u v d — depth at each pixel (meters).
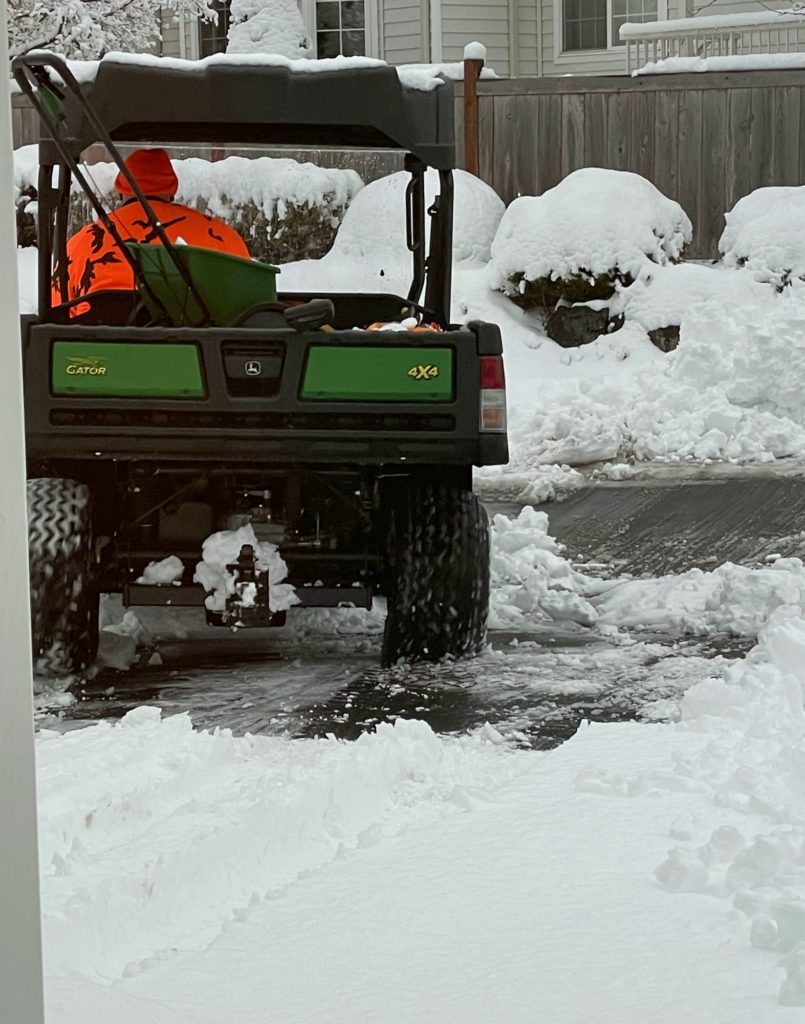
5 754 1.43
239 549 5.81
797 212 15.22
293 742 4.71
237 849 3.51
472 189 16.48
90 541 5.89
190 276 6.01
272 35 19.20
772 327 12.31
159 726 4.68
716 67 16.73
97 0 15.97
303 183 12.44
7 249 1.44
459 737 4.94
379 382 5.80
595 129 17.03
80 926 3.05
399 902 3.18
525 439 12.04
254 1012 2.67
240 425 5.78
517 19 22.03
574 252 14.89
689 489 10.34
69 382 5.75
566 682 5.75
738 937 2.91
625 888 3.22
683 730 4.60
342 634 6.79
